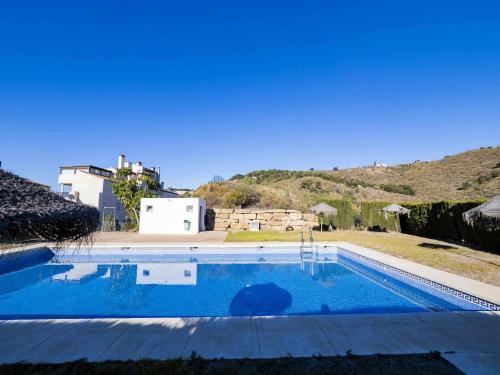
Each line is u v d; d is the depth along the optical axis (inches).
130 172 1027.9
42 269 481.7
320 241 649.6
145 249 572.7
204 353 154.3
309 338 172.6
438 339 171.8
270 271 469.7
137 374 134.3
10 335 175.6
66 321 197.5
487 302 247.8
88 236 155.8
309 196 1374.3
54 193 157.3
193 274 452.4
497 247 480.1
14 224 109.7
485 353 155.1
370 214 926.4
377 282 402.3
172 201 880.3
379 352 155.9
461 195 1449.3
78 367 139.9
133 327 188.1
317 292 356.5
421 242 620.7
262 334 177.9
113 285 390.0
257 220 1005.8
